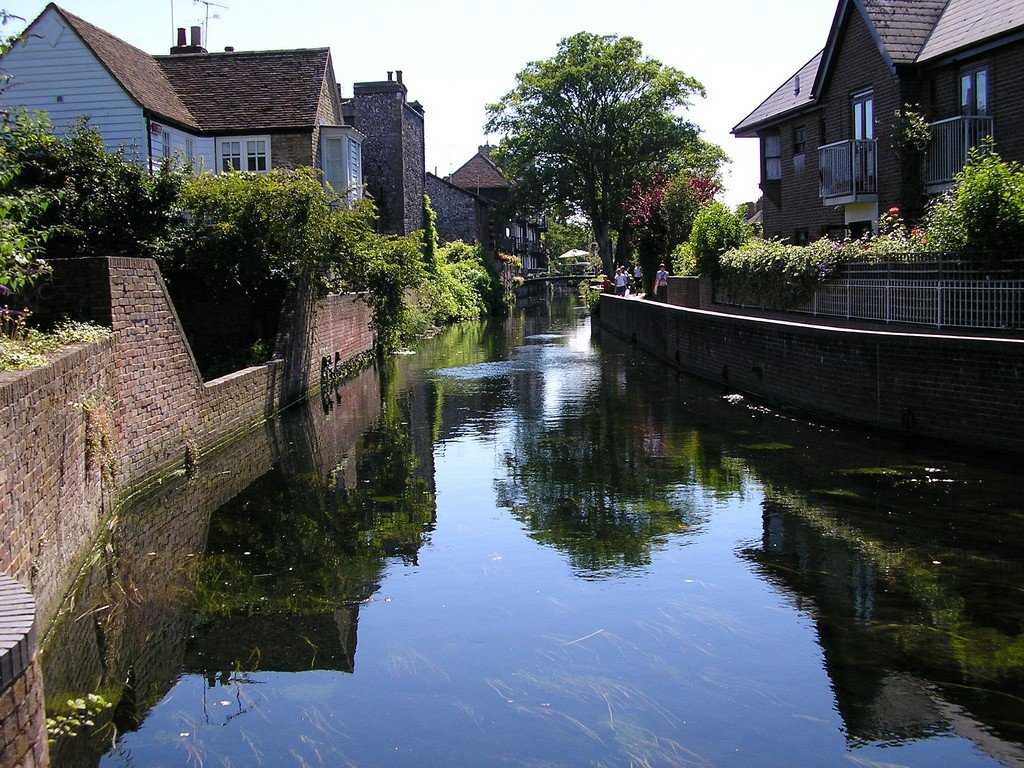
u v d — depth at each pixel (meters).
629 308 34.53
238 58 31.34
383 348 32.06
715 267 26.00
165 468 12.66
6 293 9.59
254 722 5.87
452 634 7.23
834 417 15.58
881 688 6.11
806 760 5.28
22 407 7.00
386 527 10.34
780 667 6.46
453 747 5.52
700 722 5.74
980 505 10.16
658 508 10.80
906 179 21.58
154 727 5.82
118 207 17.19
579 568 8.75
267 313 20.00
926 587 7.86
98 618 7.66
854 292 17.69
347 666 6.69
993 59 19.80
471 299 52.69
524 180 62.62
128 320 11.56
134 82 25.48
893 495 10.72
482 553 9.32
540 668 6.57
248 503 11.45
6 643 3.85
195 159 26.28
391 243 29.33
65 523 8.22
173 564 9.03
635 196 53.03
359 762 5.37
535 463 13.62
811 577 8.23
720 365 21.44
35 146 14.71
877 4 23.20
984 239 13.74
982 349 12.21
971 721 5.66
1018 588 7.77
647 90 60.22
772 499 10.88
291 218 18.72
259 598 8.09
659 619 7.41
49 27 24.00
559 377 24.45
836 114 25.38
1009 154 19.47
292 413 19.00
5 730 3.77
